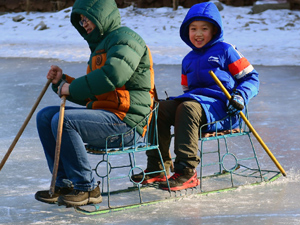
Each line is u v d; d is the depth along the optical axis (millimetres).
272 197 12016
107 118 11133
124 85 11516
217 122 12789
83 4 11430
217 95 12930
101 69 10820
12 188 13164
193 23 13219
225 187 12938
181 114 12273
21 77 36094
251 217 10727
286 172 13969
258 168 13516
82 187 11016
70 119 10805
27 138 18859
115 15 11547
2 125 21094
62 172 11484
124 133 11320
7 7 91188
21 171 14688
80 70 39125
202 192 12289
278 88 29109
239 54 13250
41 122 11328
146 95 11656
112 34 11438
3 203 12000
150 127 12656
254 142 17406
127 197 12312
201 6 13156
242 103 12602
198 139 12531
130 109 11406
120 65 10820
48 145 11461
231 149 16625
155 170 13000
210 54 13211
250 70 13172
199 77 13320
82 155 10938
